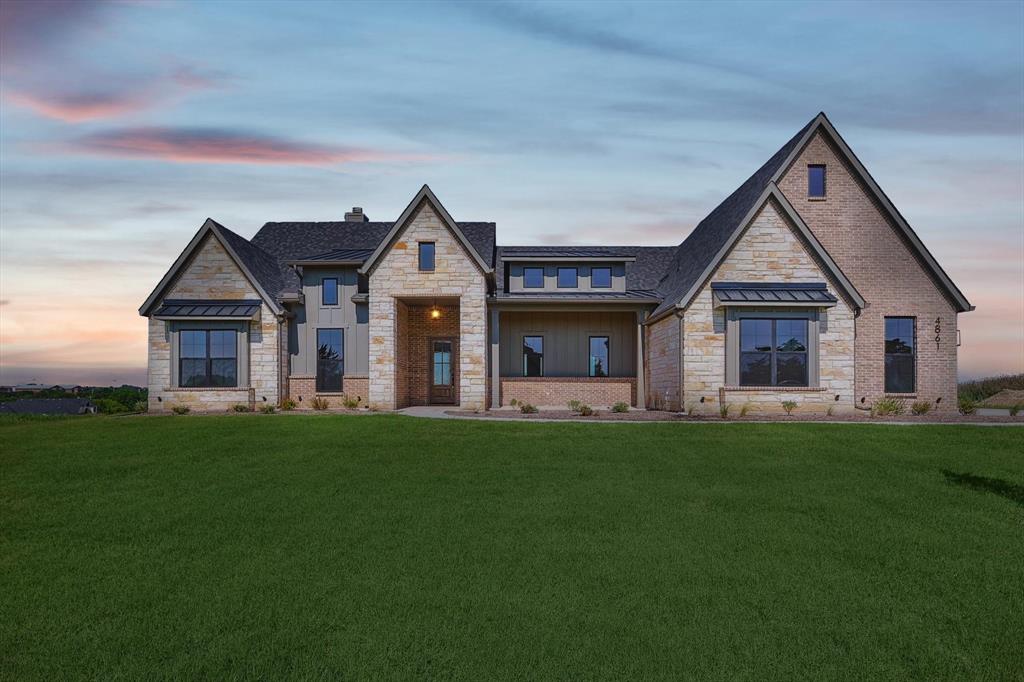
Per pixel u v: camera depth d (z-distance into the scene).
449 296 22.81
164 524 8.88
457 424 17.05
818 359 19.78
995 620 6.17
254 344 22.91
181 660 5.34
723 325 20.00
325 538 8.28
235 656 5.40
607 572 7.18
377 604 6.35
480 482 11.03
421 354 25.73
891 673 5.26
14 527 8.80
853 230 22.06
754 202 20.34
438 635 5.75
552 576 7.05
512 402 25.08
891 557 7.70
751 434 15.12
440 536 8.34
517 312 26.58
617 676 5.16
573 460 12.62
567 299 24.23
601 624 5.98
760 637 5.78
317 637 5.71
